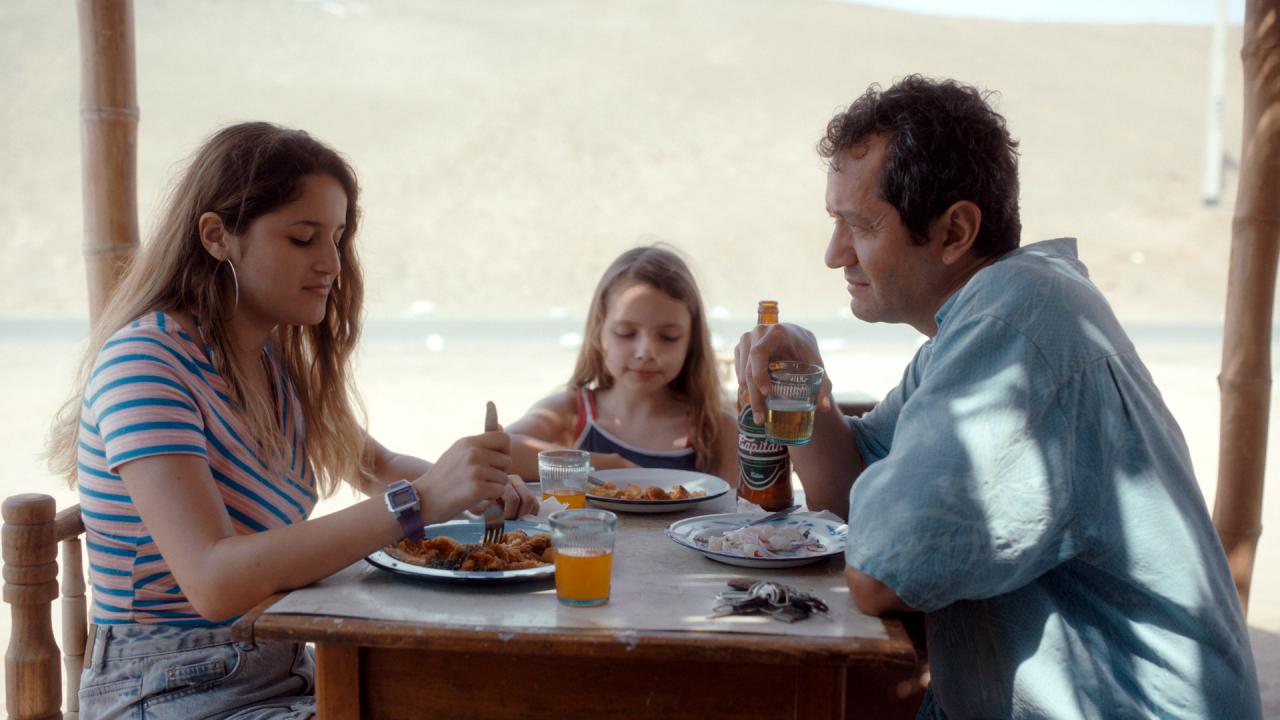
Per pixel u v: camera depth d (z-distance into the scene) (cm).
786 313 2780
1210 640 169
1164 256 3547
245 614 162
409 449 824
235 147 206
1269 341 327
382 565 179
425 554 187
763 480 228
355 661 162
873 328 2159
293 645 207
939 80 195
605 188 4222
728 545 197
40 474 736
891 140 188
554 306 2992
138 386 188
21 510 211
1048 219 3953
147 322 200
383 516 178
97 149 309
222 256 205
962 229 189
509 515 222
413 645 155
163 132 4544
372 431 903
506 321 2355
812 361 228
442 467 183
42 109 4962
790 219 3922
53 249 3453
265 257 204
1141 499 169
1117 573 171
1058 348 169
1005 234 194
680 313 311
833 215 202
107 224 312
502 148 4572
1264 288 323
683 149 4722
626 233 3750
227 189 203
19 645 212
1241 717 170
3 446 841
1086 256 3522
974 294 180
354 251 239
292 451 224
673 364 312
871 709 243
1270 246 321
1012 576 164
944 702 183
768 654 151
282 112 4884
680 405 324
